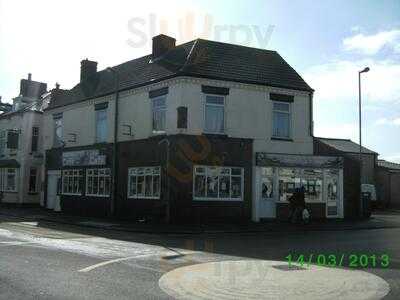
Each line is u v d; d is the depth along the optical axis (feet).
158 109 84.17
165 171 79.82
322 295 28.55
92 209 97.30
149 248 49.37
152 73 87.15
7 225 72.69
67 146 107.55
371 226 78.43
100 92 98.84
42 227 71.41
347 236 63.67
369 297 28.17
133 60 98.37
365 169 150.41
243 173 82.53
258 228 73.05
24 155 125.59
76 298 27.07
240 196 82.17
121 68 99.50
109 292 28.76
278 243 55.11
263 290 29.76
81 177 101.96
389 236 63.57
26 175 125.49
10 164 126.52
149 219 81.76
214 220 79.71
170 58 86.94
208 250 48.70
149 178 83.71
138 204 85.30
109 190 93.15
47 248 46.62
